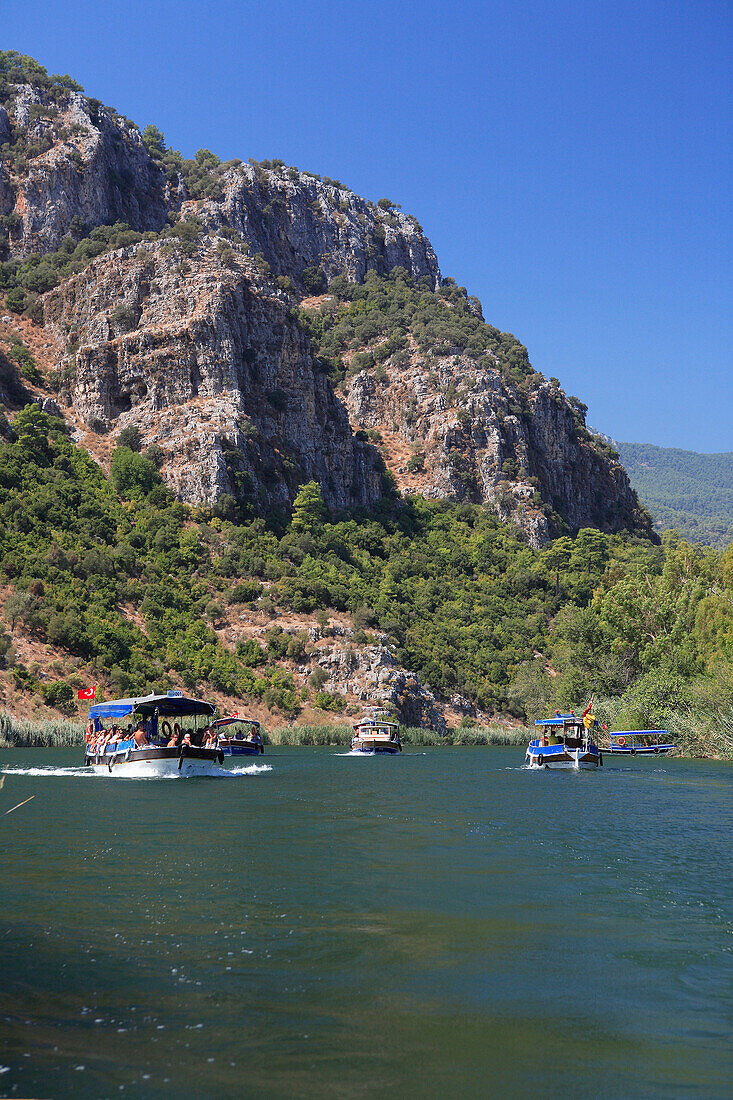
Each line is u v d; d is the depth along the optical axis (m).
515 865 17.73
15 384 139.50
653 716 69.44
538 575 155.75
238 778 40.69
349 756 63.00
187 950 11.78
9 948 11.77
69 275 167.88
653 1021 9.50
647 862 18.19
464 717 110.44
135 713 48.00
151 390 141.38
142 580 111.94
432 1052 8.66
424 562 151.38
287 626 112.38
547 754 50.06
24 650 88.00
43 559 102.12
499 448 187.25
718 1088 7.96
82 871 16.69
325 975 10.87
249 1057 8.51
